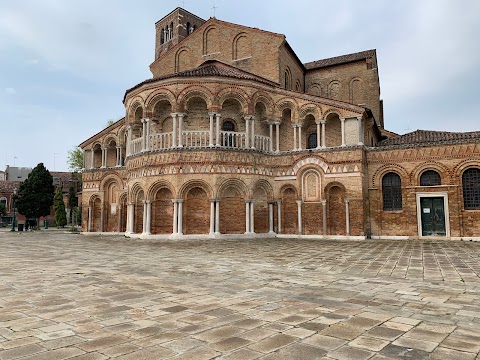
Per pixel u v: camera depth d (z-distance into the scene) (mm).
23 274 12844
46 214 66625
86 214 42281
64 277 12211
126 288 10414
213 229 29984
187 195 30562
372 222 32312
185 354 5508
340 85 46125
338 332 6551
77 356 5434
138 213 33625
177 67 43125
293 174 33062
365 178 32156
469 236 29562
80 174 75375
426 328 6801
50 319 7383
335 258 17406
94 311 7969
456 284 10969
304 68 46781
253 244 25391
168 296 9414
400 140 34562
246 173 31344
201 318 7438
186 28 63188
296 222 32844
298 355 5477
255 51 38312
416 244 25594
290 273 13062
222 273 13062
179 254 19234
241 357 5395
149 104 32250
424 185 31391
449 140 30500
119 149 41750
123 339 6188
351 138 31750
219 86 31484
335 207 31828
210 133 30922
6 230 59406
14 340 6148
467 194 30047
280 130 35281
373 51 49188
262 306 8398
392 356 5457
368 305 8500
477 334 6469
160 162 30953
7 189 85562
